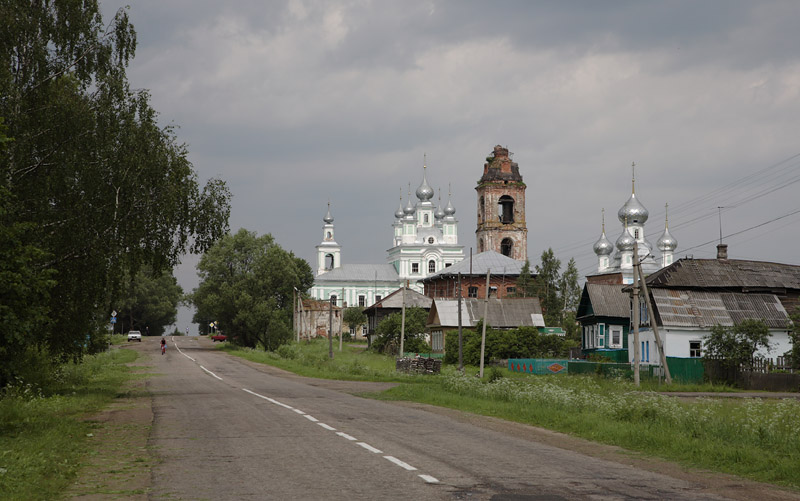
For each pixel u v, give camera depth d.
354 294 167.62
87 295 28.69
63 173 26.88
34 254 19.70
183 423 19.47
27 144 25.95
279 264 101.19
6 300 18.73
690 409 22.08
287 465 12.59
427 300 108.94
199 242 31.81
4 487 10.68
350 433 17.00
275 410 23.00
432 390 32.84
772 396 38.94
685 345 55.91
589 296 70.31
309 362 64.44
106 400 28.20
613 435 16.95
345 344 118.94
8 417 19.78
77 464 13.01
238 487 10.77
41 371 31.19
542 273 116.00
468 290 116.69
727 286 59.88
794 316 50.47
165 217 29.05
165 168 29.72
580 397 25.62
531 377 49.59
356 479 11.26
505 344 69.88
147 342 115.25
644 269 123.94
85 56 29.42
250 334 101.94
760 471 12.84
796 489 11.41
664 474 12.42
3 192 19.42
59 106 26.92
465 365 69.81
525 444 15.69
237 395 30.33
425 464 12.62
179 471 12.23
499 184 132.88
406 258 167.62
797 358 47.44
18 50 27.45
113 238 28.52
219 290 101.44
